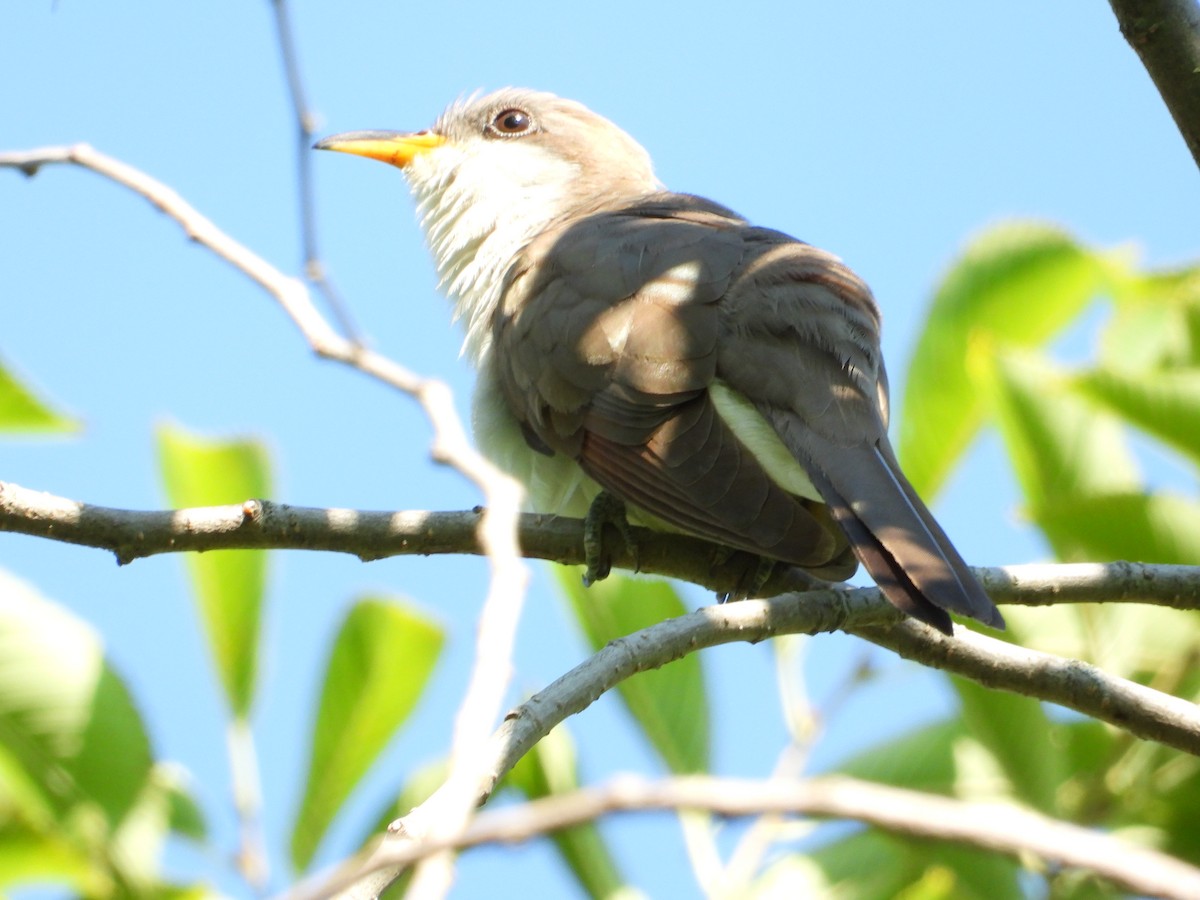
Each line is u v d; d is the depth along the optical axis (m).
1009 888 9.41
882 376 9.79
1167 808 9.70
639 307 9.62
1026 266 12.10
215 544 8.16
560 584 10.76
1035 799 9.58
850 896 9.51
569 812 4.37
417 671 10.35
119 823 9.10
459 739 5.19
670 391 9.15
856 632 8.40
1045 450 10.47
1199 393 10.16
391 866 4.90
